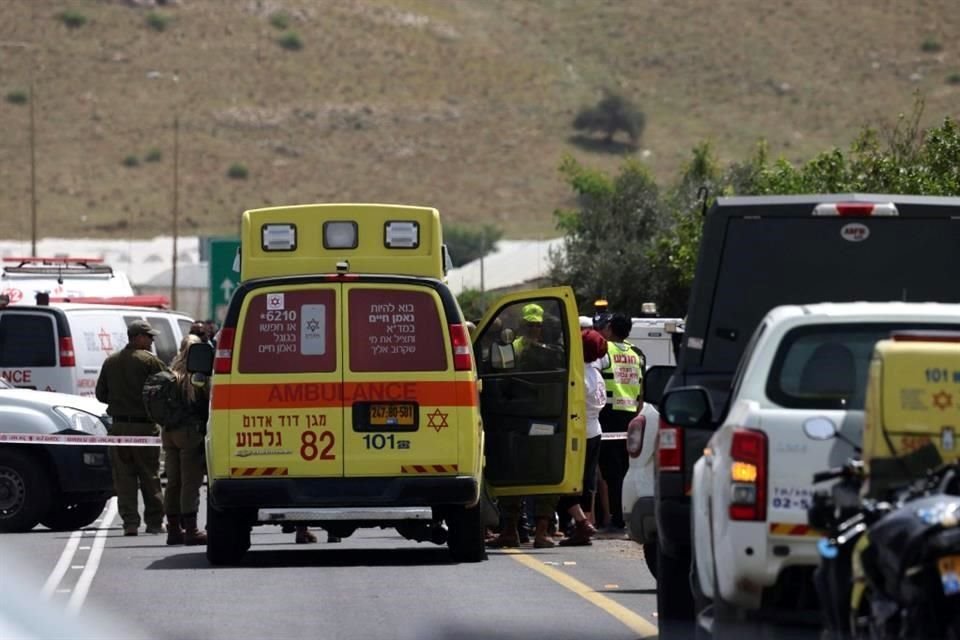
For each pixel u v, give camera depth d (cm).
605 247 17825
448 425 5278
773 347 3181
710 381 4062
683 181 19038
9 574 5116
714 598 3241
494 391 5850
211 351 5662
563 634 3962
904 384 2842
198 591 4759
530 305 5841
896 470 2831
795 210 4162
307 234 5488
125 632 3962
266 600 4569
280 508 5247
